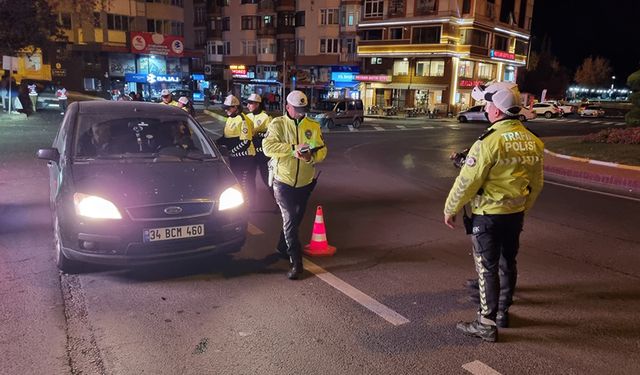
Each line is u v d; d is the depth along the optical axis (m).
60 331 3.51
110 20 43.72
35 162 10.45
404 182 10.06
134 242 4.07
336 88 48.50
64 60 40.28
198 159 5.08
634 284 4.71
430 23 41.12
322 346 3.43
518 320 3.92
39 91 33.28
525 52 50.91
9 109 21.92
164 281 4.45
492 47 44.75
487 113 3.51
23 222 6.11
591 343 3.58
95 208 4.06
